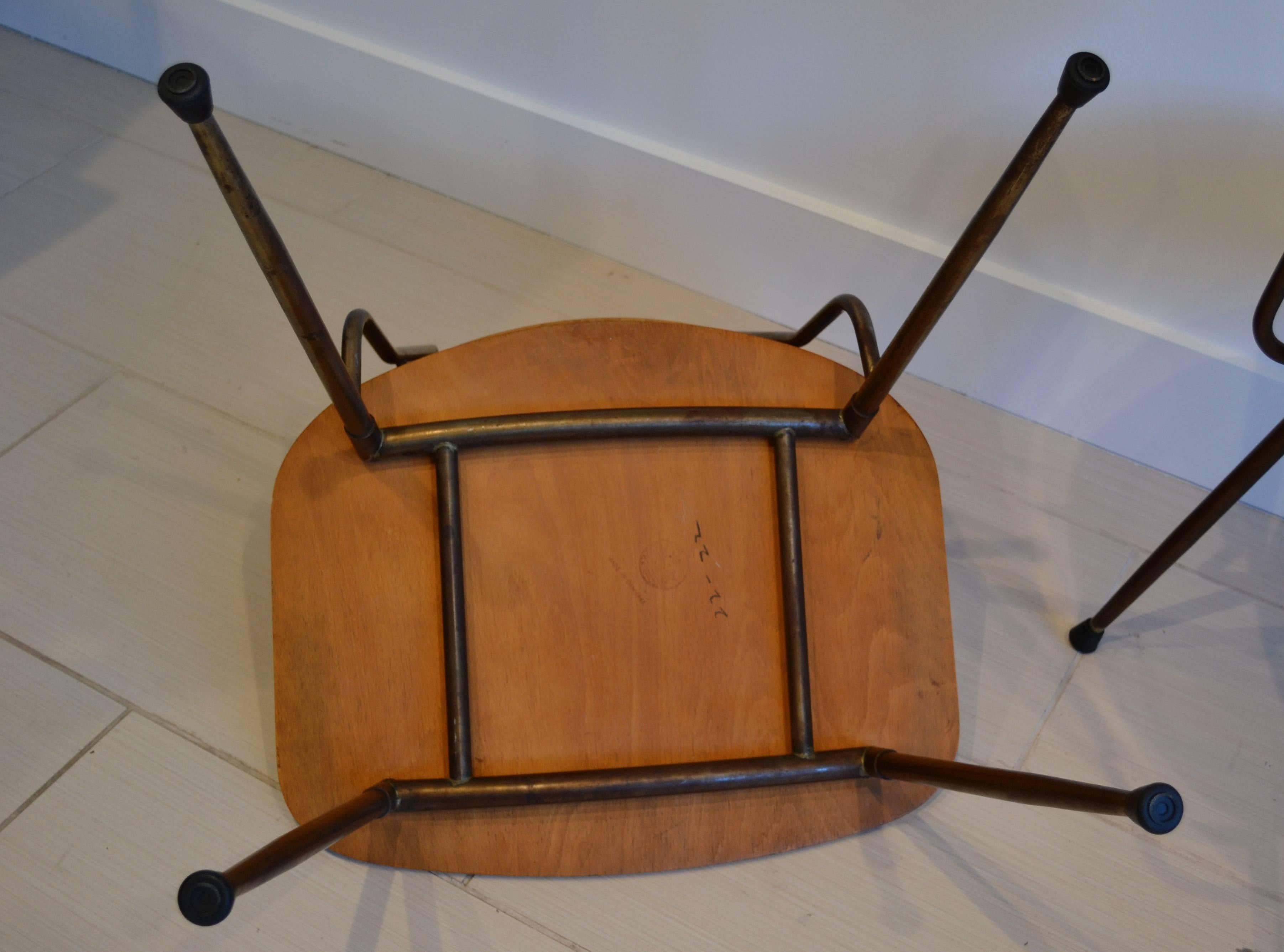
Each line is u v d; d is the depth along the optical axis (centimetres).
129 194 116
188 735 79
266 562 89
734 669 70
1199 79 82
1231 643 94
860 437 74
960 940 75
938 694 73
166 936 70
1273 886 80
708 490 72
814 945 74
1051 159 91
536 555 70
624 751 69
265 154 123
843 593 73
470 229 119
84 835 73
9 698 79
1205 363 97
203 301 107
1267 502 104
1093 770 85
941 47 88
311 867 73
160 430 96
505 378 72
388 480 70
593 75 105
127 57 128
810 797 72
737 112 101
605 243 117
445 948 71
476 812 69
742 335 76
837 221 103
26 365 100
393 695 68
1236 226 89
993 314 102
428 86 112
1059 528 100
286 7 115
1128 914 77
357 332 72
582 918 73
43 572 86
